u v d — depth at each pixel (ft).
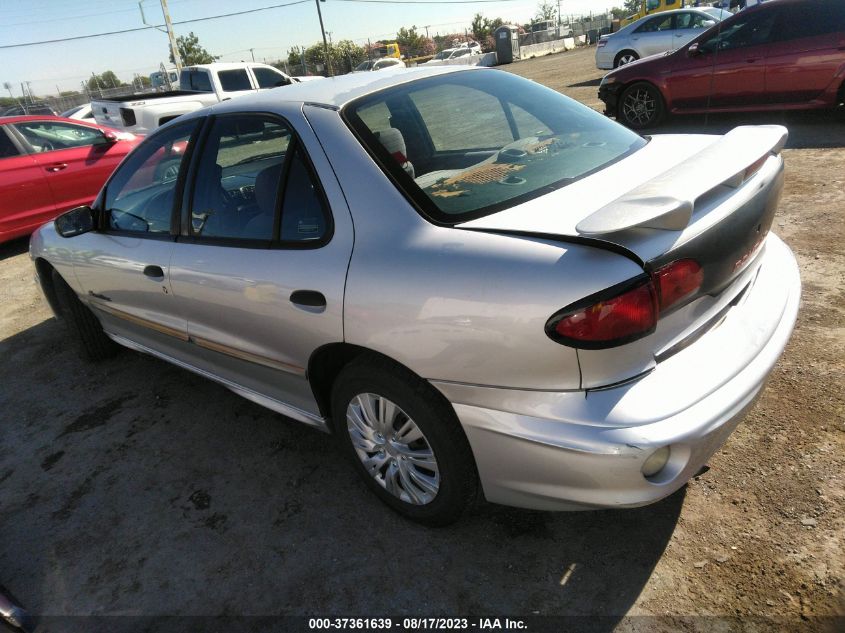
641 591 6.36
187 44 137.28
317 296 6.95
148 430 10.66
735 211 5.93
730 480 7.54
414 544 7.43
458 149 7.77
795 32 23.03
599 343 5.28
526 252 5.64
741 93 24.80
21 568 7.99
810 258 12.82
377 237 6.60
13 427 11.46
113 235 10.55
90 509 8.89
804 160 19.69
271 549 7.66
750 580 6.28
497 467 6.24
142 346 11.52
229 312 8.30
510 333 5.58
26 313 17.39
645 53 42.65
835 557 6.35
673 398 5.52
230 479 9.07
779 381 9.19
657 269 5.29
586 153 7.56
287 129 7.63
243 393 9.48
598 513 7.42
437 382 6.25
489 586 6.72
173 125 9.62
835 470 7.41
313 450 9.47
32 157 23.08
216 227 8.54
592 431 5.45
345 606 6.75
